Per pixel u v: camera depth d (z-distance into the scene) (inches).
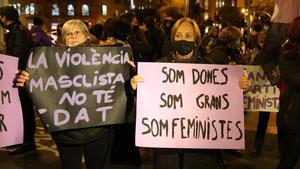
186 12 488.7
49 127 158.9
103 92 161.0
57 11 1815.9
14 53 262.2
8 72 156.9
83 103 159.8
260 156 265.1
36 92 158.7
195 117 154.7
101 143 162.6
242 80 154.4
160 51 302.7
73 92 159.6
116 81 161.6
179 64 153.6
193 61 157.9
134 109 163.8
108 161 166.4
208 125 155.0
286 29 211.8
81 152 163.5
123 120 161.9
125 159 172.6
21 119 161.3
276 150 277.1
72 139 160.4
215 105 155.0
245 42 427.8
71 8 1884.8
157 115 153.7
